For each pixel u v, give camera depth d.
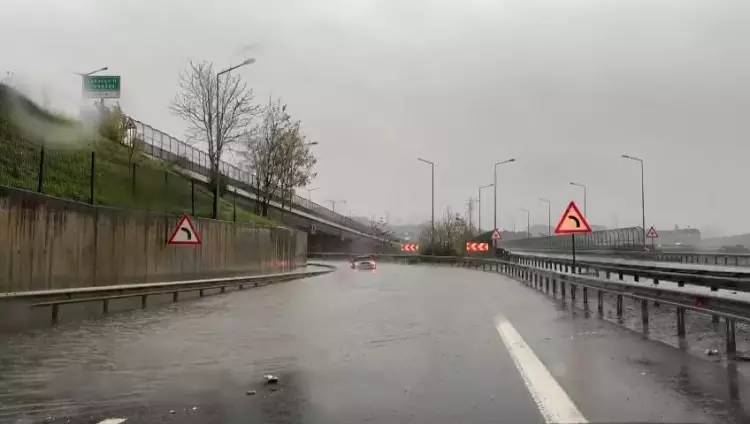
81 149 30.34
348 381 8.98
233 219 36.47
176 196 33.91
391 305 20.95
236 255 34.91
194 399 7.95
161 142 44.84
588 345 11.72
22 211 17.58
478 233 76.38
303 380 9.06
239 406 7.59
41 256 18.38
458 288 29.73
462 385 8.64
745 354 10.30
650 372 9.12
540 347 11.66
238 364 10.34
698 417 6.75
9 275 17.00
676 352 10.78
